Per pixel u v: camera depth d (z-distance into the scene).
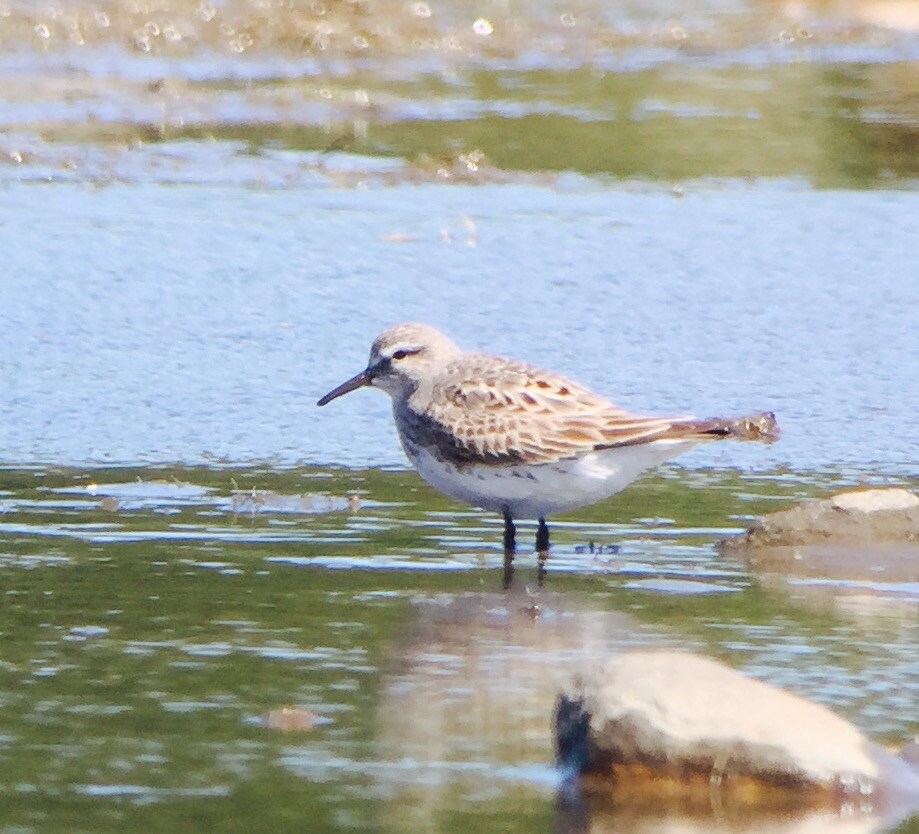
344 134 28.12
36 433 15.85
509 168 26.41
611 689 9.04
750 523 13.94
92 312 19.36
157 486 14.52
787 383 17.73
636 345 18.80
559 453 13.20
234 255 21.55
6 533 13.19
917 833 8.45
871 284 21.19
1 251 21.25
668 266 21.64
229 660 10.55
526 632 11.19
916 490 14.69
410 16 37.69
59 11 34.66
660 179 26.05
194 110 29.31
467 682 10.22
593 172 26.34
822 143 28.58
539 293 20.50
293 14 36.25
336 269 21.17
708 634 11.20
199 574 12.33
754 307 20.22
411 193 24.77
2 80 30.50
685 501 14.55
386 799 8.62
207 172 25.53
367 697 9.95
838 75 34.81
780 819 8.61
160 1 35.62
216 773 8.91
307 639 10.96
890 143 28.67
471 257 21.77
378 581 12.27
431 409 13.64
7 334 18.56
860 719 9.66
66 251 21.39
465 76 33.62
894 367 18.33
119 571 12.33
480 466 13.38
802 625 11.43
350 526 13.68
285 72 33.12
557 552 13.17
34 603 11.57
